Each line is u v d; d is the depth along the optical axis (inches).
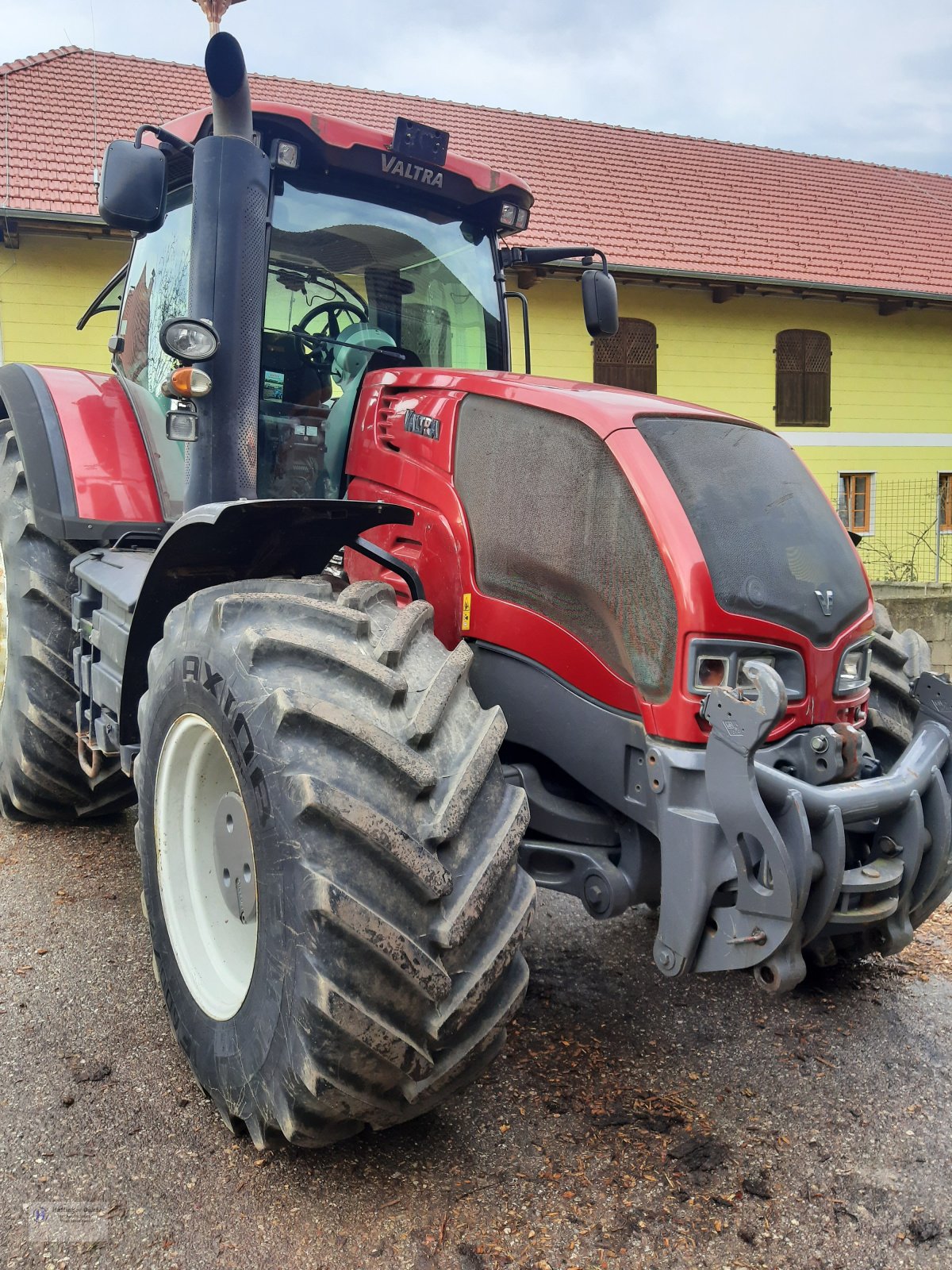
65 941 116.6
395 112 653.3
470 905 71.8
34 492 122.9
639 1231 75.6
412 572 107.6
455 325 134.5
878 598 316.8
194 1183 77.6
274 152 116.3
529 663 97.2
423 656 82.3
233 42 100.3
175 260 134.3
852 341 636.7
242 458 108.0
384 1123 75.6
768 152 783.1
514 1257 72.3
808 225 679.1
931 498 664.4
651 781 87.0
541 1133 86.8
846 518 649.6
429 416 107.8
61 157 472.7
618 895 92.7
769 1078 97.6
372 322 126.0
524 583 97.3
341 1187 78.2
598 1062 99.0
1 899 127.8
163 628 98.5
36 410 129.3
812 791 83.0
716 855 83.3
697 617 84.4
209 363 105.9
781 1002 113.4
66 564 135.1
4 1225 72.5
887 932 94.7
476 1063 76.0
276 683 74.7
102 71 570.3
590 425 93.2
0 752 147.0
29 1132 82.5
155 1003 103.4
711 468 92.2
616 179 670.5
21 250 439.2
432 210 132.3
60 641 134.6
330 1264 70.7
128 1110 86.0
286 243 118.8
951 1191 81.7
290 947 69.6
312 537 94.2
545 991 113.0
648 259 575.8
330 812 68.6
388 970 68.7
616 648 90.4
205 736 85.9
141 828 92.7
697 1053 101.7
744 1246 74.7
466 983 72.1
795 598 88.6
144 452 130.0
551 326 551.2
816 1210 78.9
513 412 100.3
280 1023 70.7
